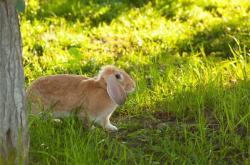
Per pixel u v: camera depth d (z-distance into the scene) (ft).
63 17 59.72
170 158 34.78
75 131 36.99
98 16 59.93
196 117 39.19
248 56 49.60
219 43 53.78
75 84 38.34
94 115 37.78
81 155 33.30
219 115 39.29
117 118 40.91
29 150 34.47
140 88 42.88
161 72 47.50
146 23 58.75
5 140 31.63
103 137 36.91
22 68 31.86
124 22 58.59
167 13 61.05
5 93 31.24
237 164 34.45
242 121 37.68
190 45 53.01
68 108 38.11
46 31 56.29
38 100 38.04
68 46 53.72
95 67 48.75
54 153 34.55
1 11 30.58
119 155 35.22
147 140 37.04
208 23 58.29
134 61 50.39
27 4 60.75
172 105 41.06
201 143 35.68
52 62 49.60
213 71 46.11
